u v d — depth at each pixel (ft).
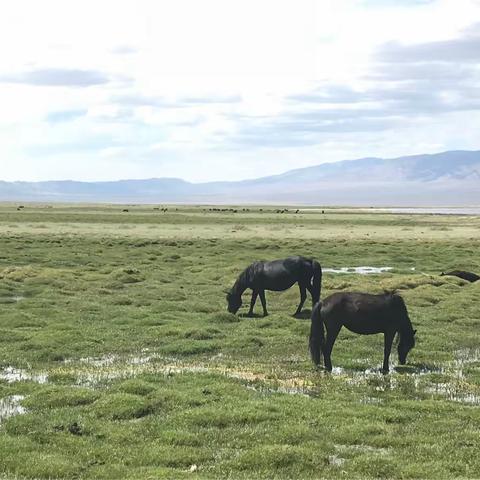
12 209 505.25
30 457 36.96
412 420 45.11
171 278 122.42
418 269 145.69
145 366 60.39
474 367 61.67
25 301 92.68
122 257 158.51
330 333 59.82
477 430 42.57
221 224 312.71
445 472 35.24
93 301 95.86
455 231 280.92
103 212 462.60
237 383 53.83
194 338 72.18
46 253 161.99
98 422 43.62
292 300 100.48
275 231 268.21
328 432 41.73
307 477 35.01
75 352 65.82
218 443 40.22
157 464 37.06
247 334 74.38
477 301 96.68
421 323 81.71
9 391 51.31
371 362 63.36
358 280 117.70
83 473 35.24
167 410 46.42
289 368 59.98
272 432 41.29
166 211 497.46
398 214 515.50
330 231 274.16
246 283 87.56
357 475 35.24
